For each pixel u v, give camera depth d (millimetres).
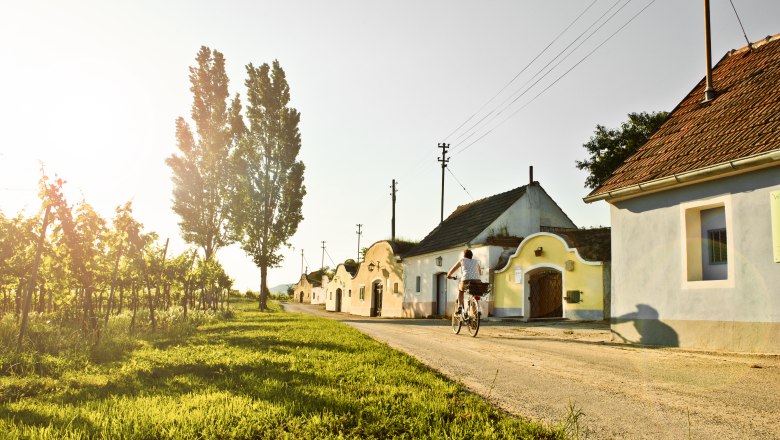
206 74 37781
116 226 11188
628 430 4164
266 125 40438
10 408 4547
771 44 12516
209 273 22359
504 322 19812
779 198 8070
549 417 4586
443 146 38594
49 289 10930
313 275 92375
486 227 25609
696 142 10406
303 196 40438
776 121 8781
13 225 9078
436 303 29781
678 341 9641
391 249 36594
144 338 10664
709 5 12133
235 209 37125
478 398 5230
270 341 10266
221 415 4184
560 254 20203
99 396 5094
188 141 36969
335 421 4117
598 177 30016
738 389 5625
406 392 5266
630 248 10938
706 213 9633
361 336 12039
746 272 8500
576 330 14539
